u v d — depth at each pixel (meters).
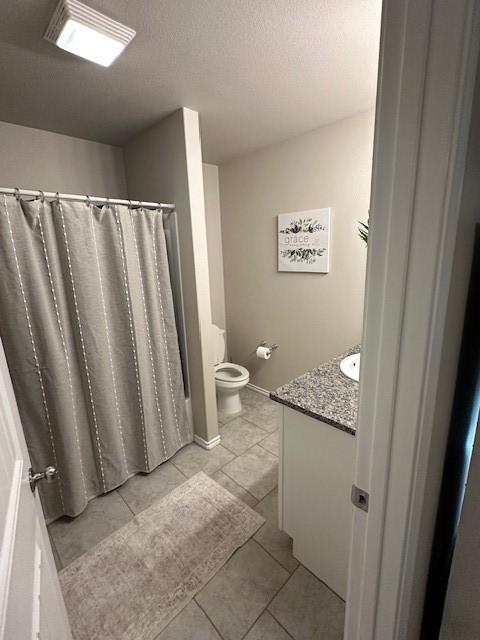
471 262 0.65
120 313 1.85
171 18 1.12
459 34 0.41
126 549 1.53
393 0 0.44
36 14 1.08
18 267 1.46
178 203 2.00
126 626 1.20
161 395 2.08
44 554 0.83
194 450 2.31
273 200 2.63
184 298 2.16
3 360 0.84
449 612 0.76
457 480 0.88
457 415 0.77
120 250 1.78
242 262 3.04
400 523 0.62
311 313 2.58
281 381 2.96
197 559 1.46
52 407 1.62
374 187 0.52
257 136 2.34
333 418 1.10
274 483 1.95
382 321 0.56
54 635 0.74
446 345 0.59
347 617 0.80
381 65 0.48
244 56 1.36
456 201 0.48
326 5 1.09
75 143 2.19
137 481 2.01
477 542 0.68
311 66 1.45
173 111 1.85
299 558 1.42
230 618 1.22
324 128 2.18
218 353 3.14
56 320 1.60
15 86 1.52
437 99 0.44
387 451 0.60
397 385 0.56
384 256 0.53
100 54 1.24
